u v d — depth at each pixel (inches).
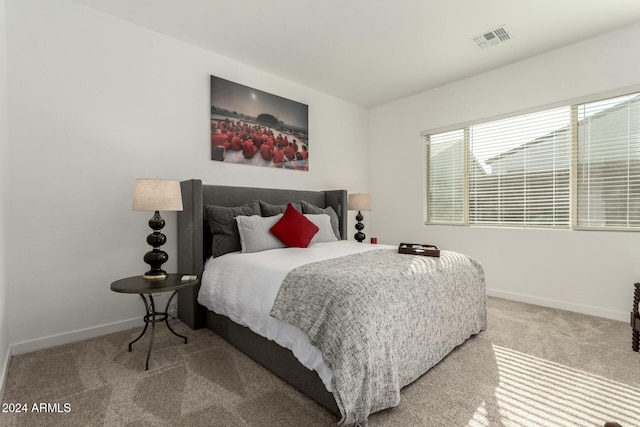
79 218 95.1
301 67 138.3
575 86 119.0
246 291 80.7
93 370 75.3
